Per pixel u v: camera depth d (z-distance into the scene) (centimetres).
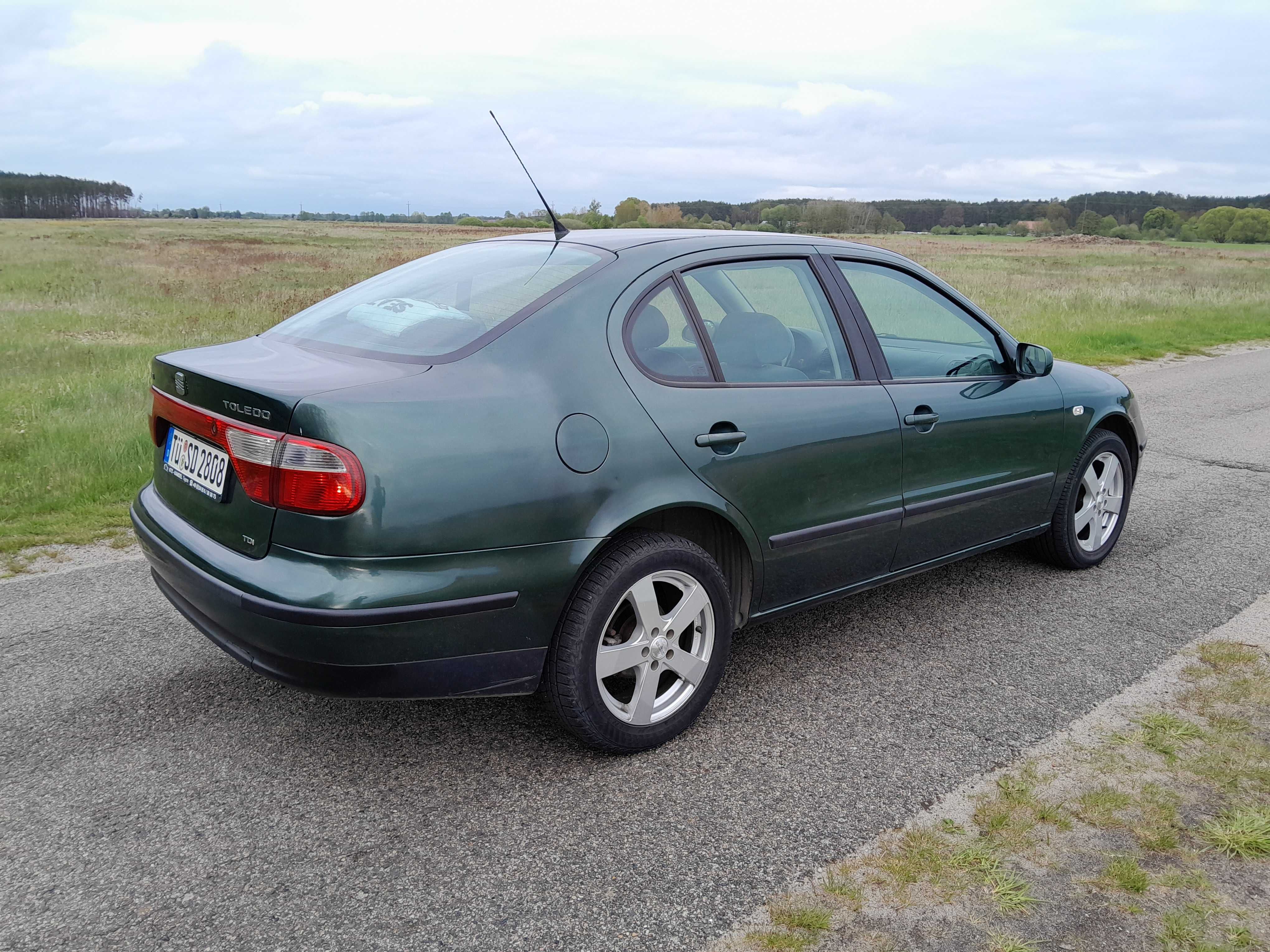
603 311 269
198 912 207
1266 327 1695
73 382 836
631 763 272
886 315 344
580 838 235
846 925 203
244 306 1605
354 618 222
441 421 232
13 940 197
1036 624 374
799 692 317
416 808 248
